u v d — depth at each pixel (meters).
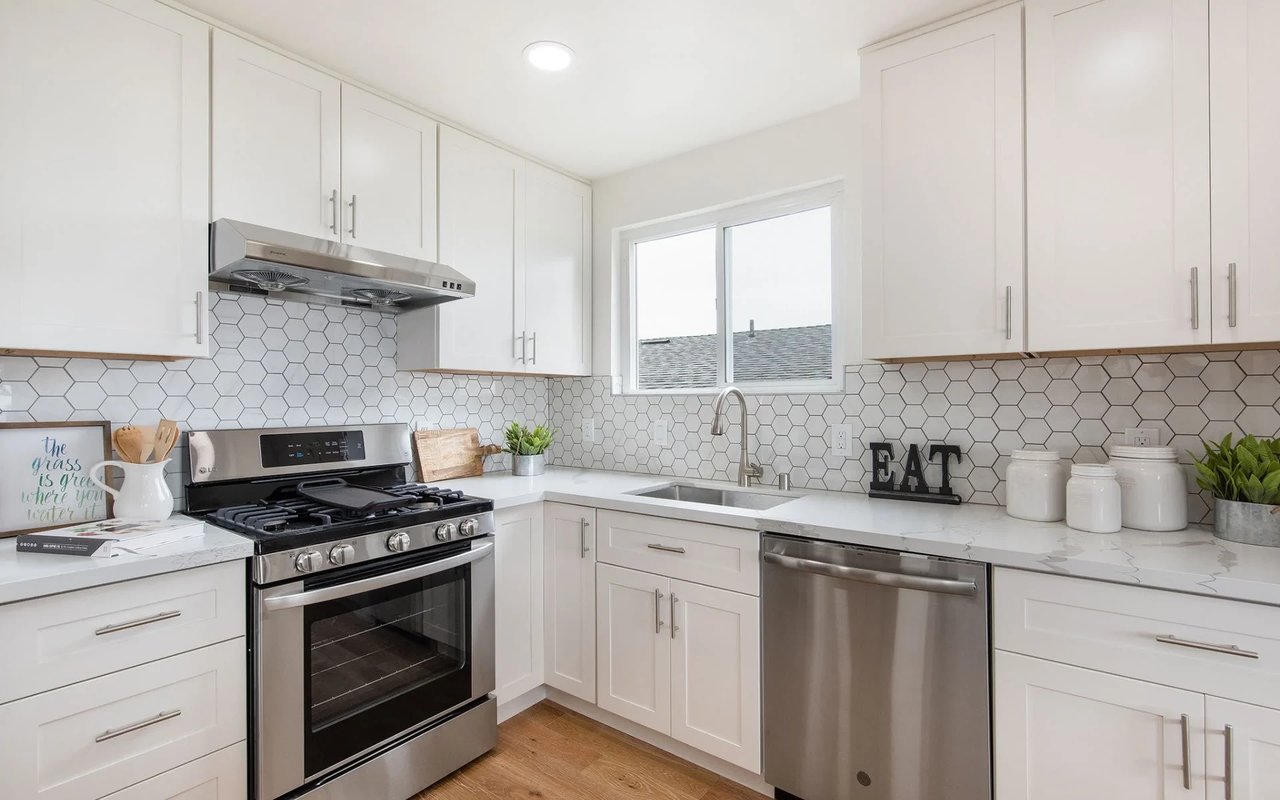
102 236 1.54
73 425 1.70
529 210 2.73
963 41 1.76
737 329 2.70
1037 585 1.39
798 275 2.54
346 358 2.37
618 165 2.88
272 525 1.64
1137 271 1.51
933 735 1.53
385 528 1.77
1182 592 1.23
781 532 1.79
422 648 1.89
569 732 2.24
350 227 2.05
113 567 1.30
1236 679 1.18
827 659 1.70
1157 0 1.50
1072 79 1.60
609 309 3.02
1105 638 1.31
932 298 1.81
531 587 2.33
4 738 1.18
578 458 3.16
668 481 2.64
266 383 2.13
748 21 1.79
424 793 1.89
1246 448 1.51
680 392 2.80
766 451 2.50
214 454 1.93
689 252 2.87
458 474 2.72
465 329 2.43
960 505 2.00
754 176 2.53
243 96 1.81
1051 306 1.62
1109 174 1.55
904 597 1.57
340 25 1.79
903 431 2.18
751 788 1.93
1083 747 1.34
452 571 1.99
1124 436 1.80
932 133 1.81
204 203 1.73
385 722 1.77
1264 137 1.38
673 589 2.03
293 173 1.92
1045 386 1.92
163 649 1.39
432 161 2.32
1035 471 1.75
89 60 1.53
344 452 2.26
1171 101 1.48
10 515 1.58
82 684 1.27
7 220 1.40
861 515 1.84
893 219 1.88
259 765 1.52
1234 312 1.40
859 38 1.88
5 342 1.40
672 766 2.04
